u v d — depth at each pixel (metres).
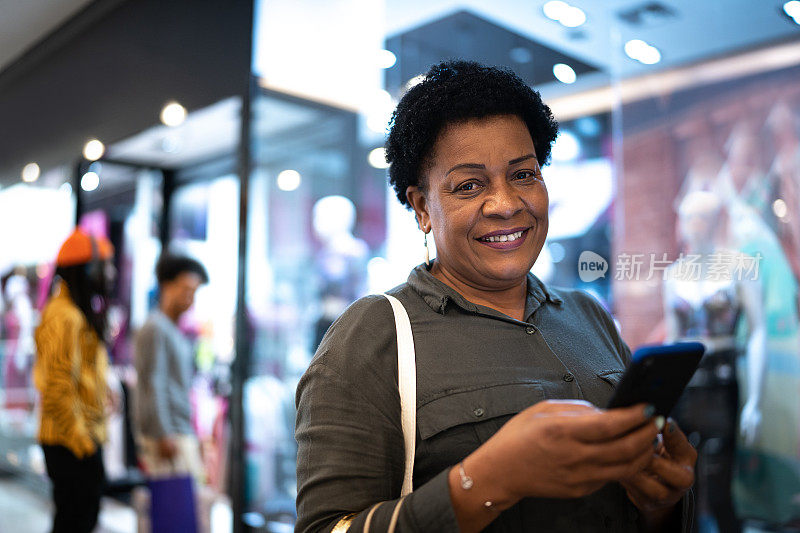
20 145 4.70
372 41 2.84
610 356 0.99
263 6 2.71
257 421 3.54
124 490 4.27
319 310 3.98
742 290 2.20
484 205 0.87
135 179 4.53
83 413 2.86
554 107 2.55
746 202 2.15
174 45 3.21
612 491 0.87
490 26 2.46
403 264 3.72
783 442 2.19
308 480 0.81
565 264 2.62
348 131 3.75
